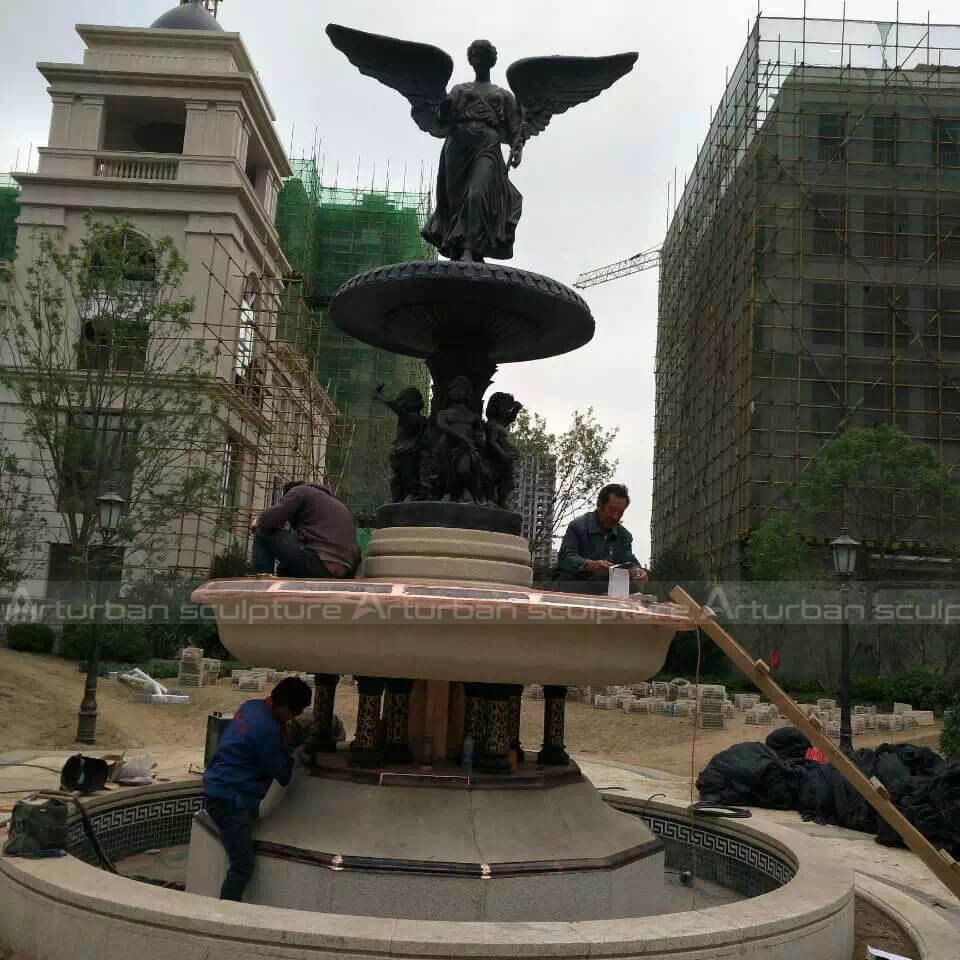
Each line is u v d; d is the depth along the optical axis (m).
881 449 29.00
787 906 4.16
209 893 5.05
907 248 35.12
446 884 4.48
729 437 36.16
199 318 31.09
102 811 6.42
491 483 5.82
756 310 34.56
